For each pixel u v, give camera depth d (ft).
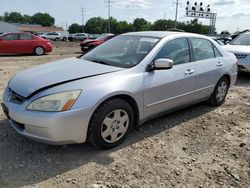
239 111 18.11
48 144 11.52
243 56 28.35
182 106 15.51
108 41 16.29
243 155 12.30
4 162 10.80
